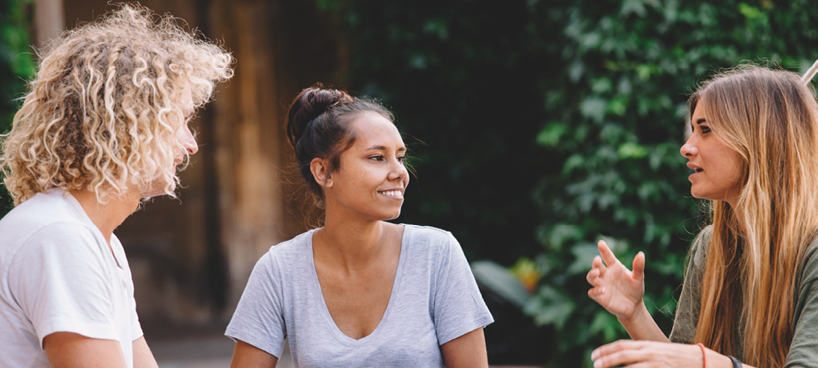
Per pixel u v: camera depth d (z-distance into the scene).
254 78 9.34
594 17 3.05
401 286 1.41
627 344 1.15
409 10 4.17
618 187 2.93
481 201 4.25
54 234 1.09
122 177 1.14
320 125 1.42
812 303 1.15
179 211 8.60
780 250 1.24
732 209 1.41
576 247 2.96
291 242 1.50
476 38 4.19
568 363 3.15
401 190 1.40
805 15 2.80
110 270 1.17
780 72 1.33
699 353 1.14
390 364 1.36
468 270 1.45
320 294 1.42
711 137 1.33
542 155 4.16
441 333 1.42
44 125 1.13
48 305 1.05
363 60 4.23
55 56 1.16
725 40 2.83
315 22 9.52
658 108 2.91
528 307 3.25
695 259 1.54
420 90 4.23
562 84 3.29
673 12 2.88
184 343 6.88
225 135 8.86
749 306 1.29
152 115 1.17
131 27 1.28
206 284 8.66
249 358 1.44
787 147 1.26
